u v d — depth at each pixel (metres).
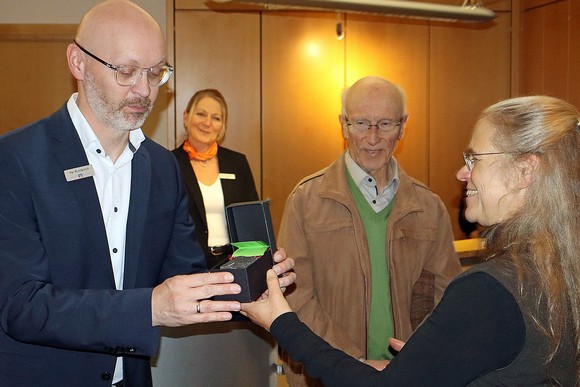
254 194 4.03
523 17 5.75
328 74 5.56
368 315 2.19
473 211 1.35
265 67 5.48
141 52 1.52
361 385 1.25
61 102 5.55
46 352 1.54
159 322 1.44
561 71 5.25
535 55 5.60
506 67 5.82
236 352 1.71
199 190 3.82
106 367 1.58
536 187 1.24
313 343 1.38
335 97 5.58
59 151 1.56
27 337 1.46
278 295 1.48
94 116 1.59
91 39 1.53
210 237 3.79
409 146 5.75
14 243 1.47
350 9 3.20
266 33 5.46
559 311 1.17
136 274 1.65
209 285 1.42
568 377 1.21
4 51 5.48
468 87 5.80
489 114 1.33
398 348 1.78
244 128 5.50
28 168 1.51
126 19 1.53
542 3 5.47
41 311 1.43
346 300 2.19
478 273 1.21
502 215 1.29
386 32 5.63
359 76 5.61
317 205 2.26
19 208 1.48
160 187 1.73
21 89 5.53
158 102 5.39
